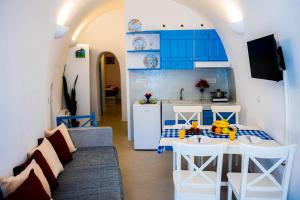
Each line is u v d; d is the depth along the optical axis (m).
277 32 2.65
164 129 3.62
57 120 4.59
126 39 5.44
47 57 3.55
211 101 5.30
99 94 8.08
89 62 7.21
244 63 4.02
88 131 3.96
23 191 1.86
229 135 3.11
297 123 2.48
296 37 2.30
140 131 5.07
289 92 2.58
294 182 2.56
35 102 3.09
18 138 2.51
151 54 5.48
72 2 4.00
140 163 4.44
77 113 6.72
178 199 2.53
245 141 3.01
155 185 3.63
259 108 3.64
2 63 2.16
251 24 3.26
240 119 4.64
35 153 2.57
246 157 2.30
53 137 3.25
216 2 3.94
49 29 3.43
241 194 2.39
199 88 5.68
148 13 5.29
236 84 4.73
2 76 2.16
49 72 3.76
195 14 5.22
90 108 7.25
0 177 1.99
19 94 2.55
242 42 3.83
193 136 3.13
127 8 5.29
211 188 2.61
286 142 2.69
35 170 2.26
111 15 7.23
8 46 2.28
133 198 3.28
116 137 6.02
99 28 7.29
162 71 5.68
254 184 2.57
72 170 3.05
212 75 5.64
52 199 2.27
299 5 2.18
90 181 2.76
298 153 2.46
